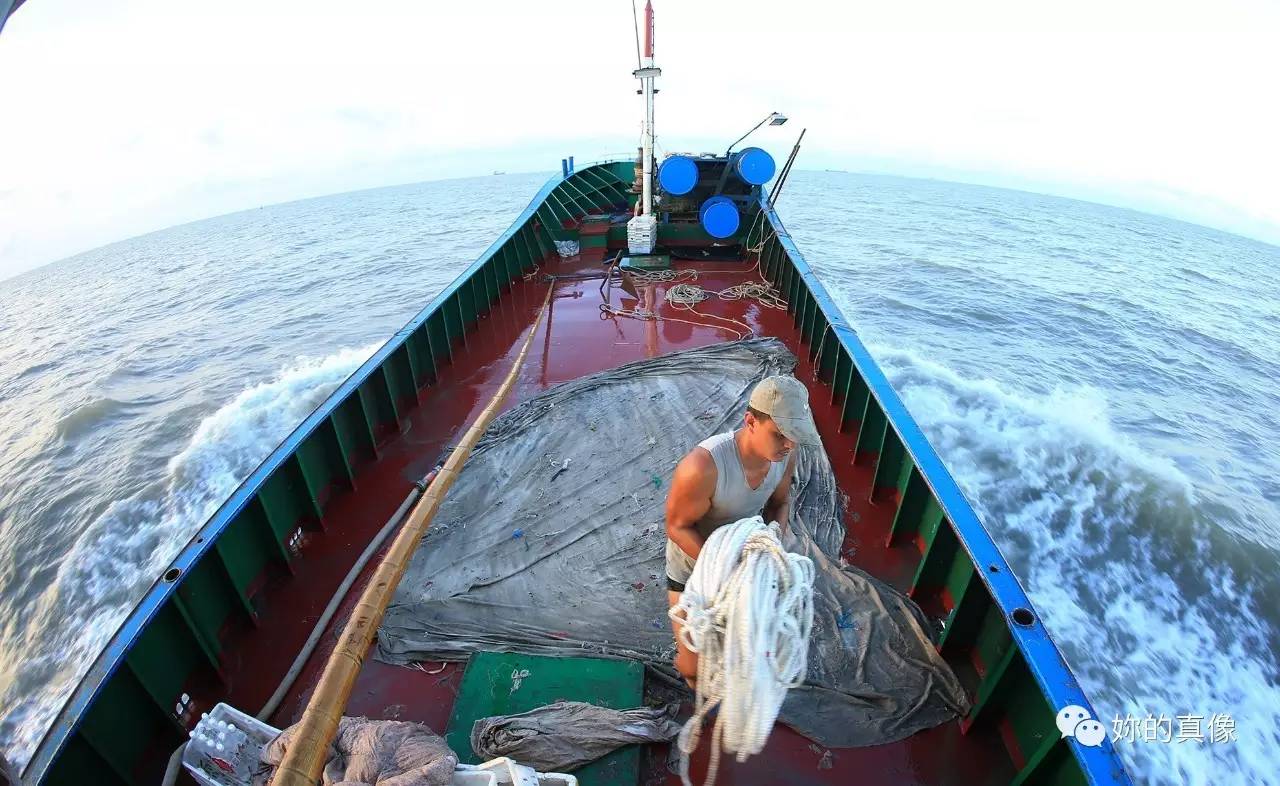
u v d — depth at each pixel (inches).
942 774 94.3
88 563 334.3
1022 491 346.9
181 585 101.8
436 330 235.6
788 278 289.4
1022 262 1128.2
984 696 96.0
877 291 821.9
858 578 126.6
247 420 467.2
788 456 76.0
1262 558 309.9
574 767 91.5
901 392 465.4
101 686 83.4
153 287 1154.7
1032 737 88.5
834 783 93.1
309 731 53.2
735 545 61.3
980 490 346.3
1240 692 240.4
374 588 66.9
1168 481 356.8
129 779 91.4
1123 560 305.4
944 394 466.3
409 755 72.1
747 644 55.4
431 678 110.2
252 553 125.3
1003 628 98.6
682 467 70.7
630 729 94.6
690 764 94.3
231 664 114.7
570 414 192.4
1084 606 276.4
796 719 101.0
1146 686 238.8
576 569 131.7
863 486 164.4
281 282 1035.9
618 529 142.8
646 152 333.1
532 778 67.9
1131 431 442.6
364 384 174.9
